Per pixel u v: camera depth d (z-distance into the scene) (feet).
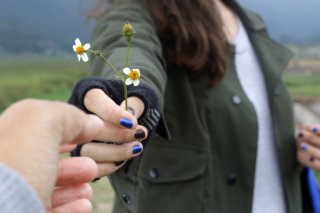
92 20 3.01
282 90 3.14
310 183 3.29
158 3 2.69
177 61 2.71
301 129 3.14
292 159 3.09
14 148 0.80
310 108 27.86
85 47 1.65
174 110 2.74
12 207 0.69
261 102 3.03
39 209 0.72
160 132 1.94
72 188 1.18
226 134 2.81
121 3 2.71
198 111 2.77
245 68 3.06
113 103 1.44
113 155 1.41
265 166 2.96
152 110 1.66
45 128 0.85
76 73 77.41
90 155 1.38
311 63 105.50
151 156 2.70
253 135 2.85
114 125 1.42
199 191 2.71
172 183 2.71
